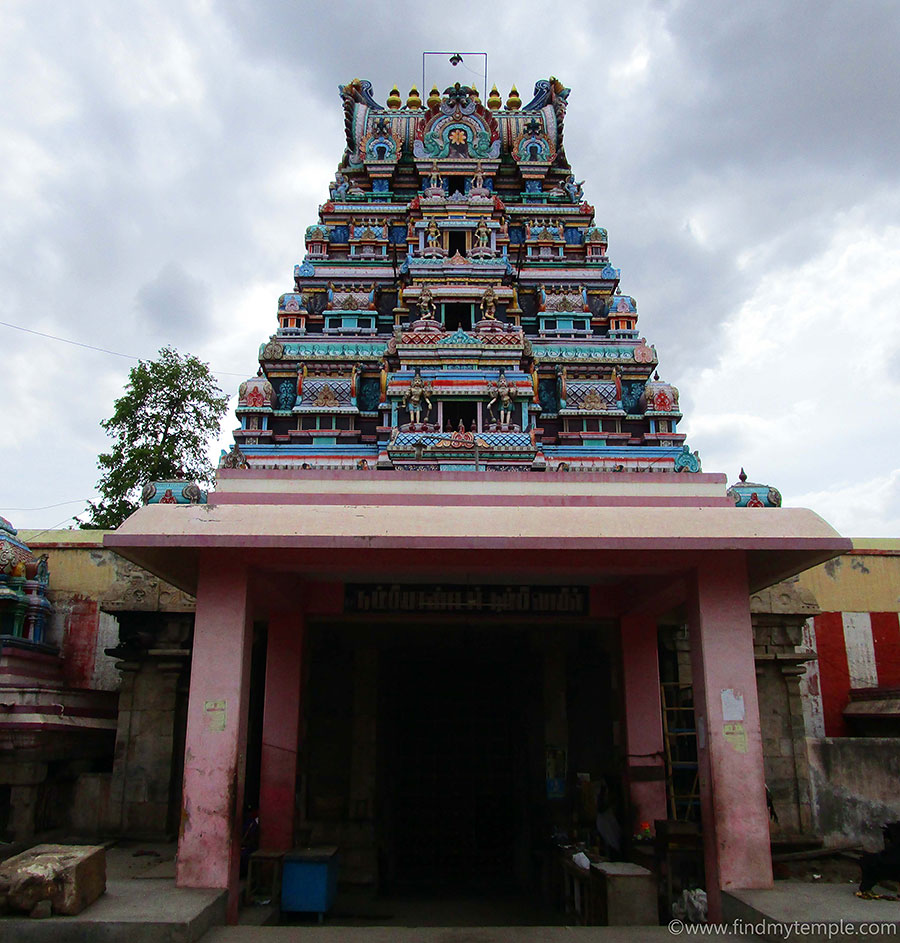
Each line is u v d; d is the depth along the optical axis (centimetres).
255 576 904
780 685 1431
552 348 2545
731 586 868
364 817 1338
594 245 2809
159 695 1409
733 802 812
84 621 1625
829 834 1345
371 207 2867
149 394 2662
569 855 1117
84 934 668
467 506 892
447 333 2320
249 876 1008
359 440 2403
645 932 739
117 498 2572
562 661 1425
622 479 1026
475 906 1217
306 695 1191
